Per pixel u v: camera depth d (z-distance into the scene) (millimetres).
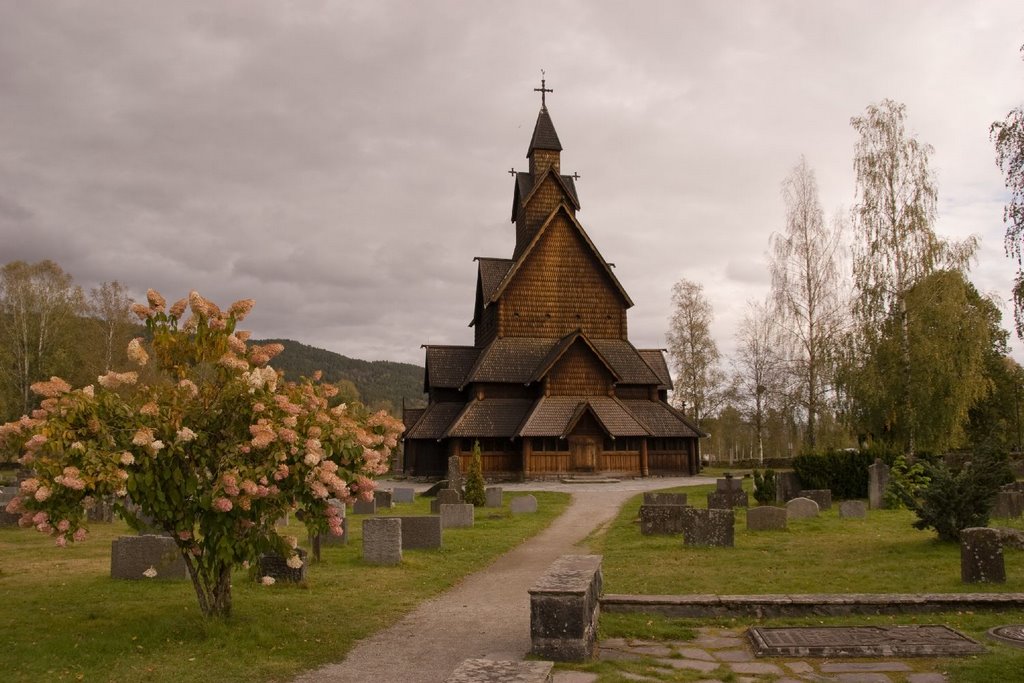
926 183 45375
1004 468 18906
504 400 53438
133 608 13031
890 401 43219
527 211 59406
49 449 9789
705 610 12109
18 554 19922
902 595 12117
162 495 10492
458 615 13031
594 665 9602
